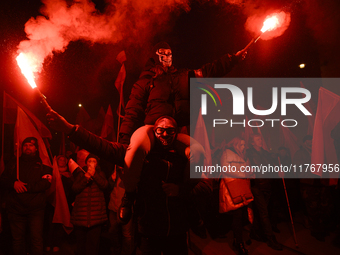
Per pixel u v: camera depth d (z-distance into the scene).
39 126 5.36
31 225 4.42
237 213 4.59
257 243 5.18
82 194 4.44
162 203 2.54
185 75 2.54
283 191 6.05
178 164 2.53
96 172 4.49
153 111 2.52
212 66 2.48
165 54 2.70
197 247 5.28
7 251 5.32
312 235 5.21
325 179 4.99
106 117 6.21
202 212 5.79
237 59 2.49
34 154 4.68
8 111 5.14
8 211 4.42
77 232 4.39
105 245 5.81
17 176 4.36
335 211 5.62
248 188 4.47
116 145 2.44
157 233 2.51
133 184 2.44
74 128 2.27
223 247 5.11
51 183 4.90
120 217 2.55
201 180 2.55
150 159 2.49
